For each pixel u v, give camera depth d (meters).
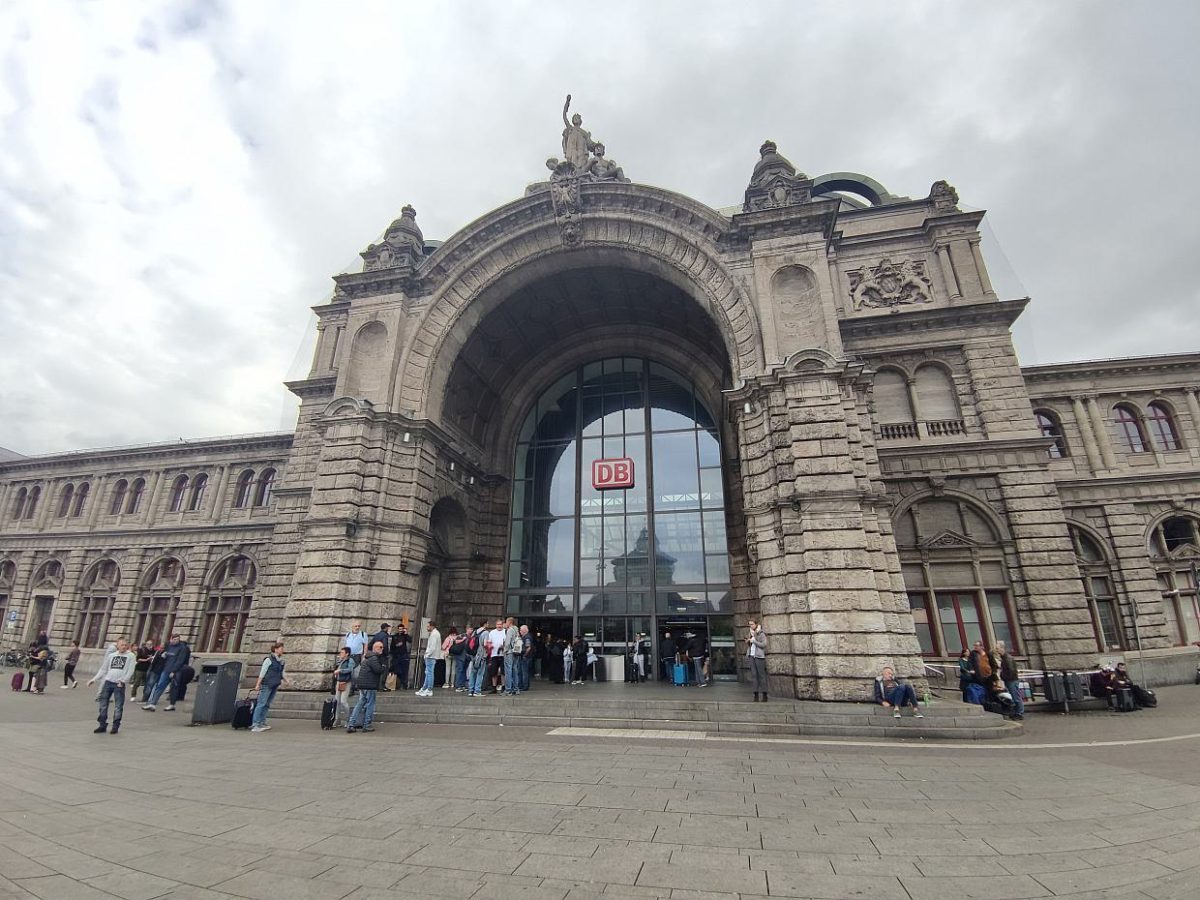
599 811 6.62
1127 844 5.48
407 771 8.61
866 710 12.53
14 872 4.84
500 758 9.52
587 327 27.16
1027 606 19.53
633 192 20.11
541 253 21.19
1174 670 22.45
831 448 15.37
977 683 14.59
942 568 20.69
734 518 23.41
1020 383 21.50
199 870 4.97
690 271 19.41
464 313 21.55
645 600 23.52
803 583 14.66
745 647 21.62
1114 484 25.61
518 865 5.09
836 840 5.67
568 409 27.53
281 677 13.16
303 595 17.48
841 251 24.91
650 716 13.23
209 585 33.50
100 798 7.13
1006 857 5.23
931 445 21.31
